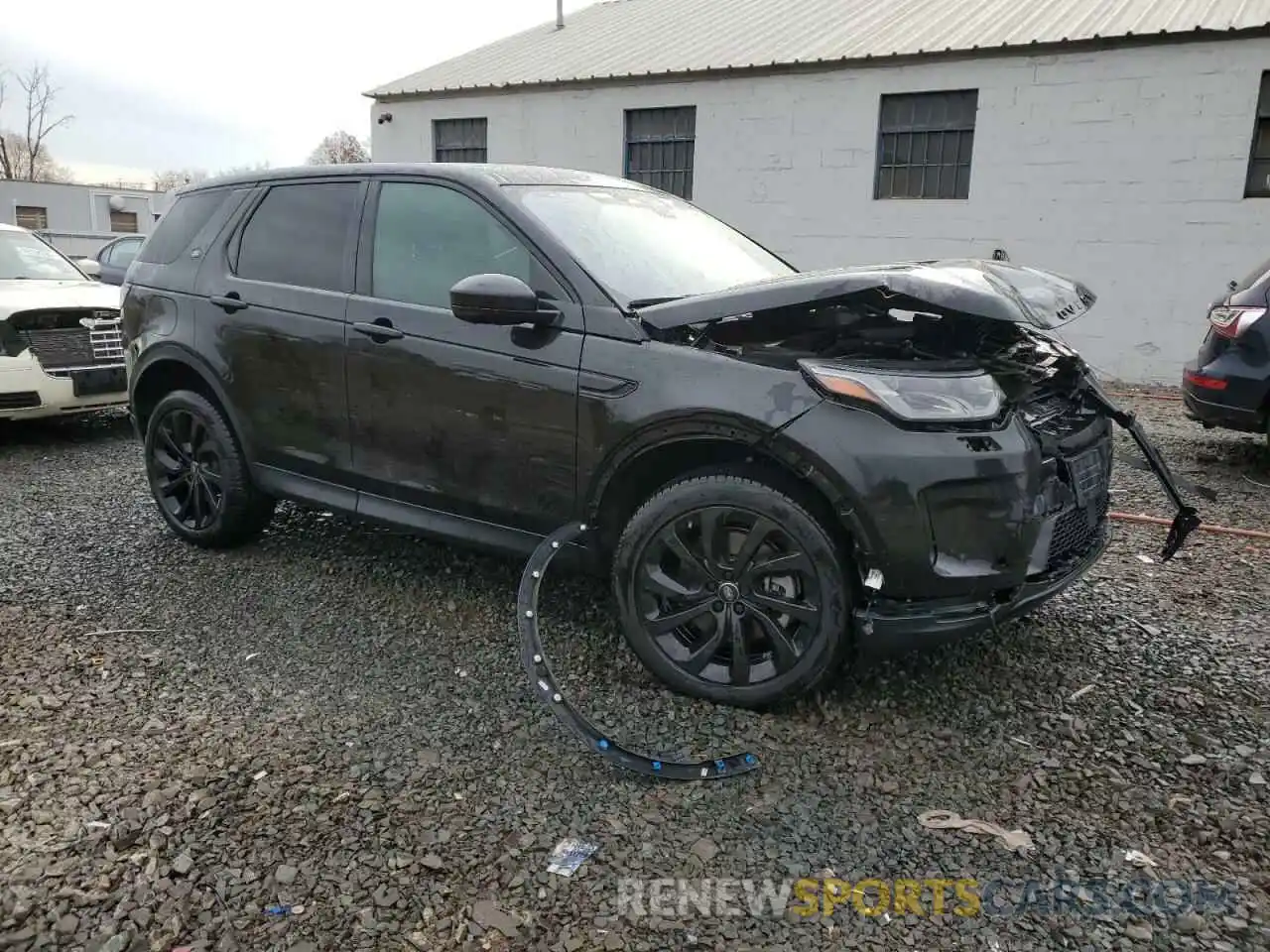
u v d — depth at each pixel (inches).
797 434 110.1
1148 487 236.8
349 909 86.7
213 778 106.0
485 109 609.9
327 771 108.3
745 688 120.0
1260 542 191.8
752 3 662.5
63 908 85.9
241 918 85.4
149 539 188.7
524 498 134.3
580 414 125.6
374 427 148.3
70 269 330.6
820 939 84.0
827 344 124.3
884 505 107.3
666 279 139.1
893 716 120.6
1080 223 444.1
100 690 126.5
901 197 489.4
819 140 500.4
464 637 143.7
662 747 113.3
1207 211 418.0
